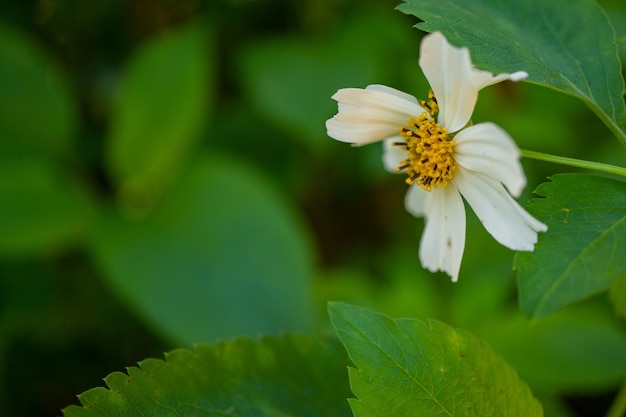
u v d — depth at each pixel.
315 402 0.23
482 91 0.35
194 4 0.40
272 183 0.37
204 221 0.33
